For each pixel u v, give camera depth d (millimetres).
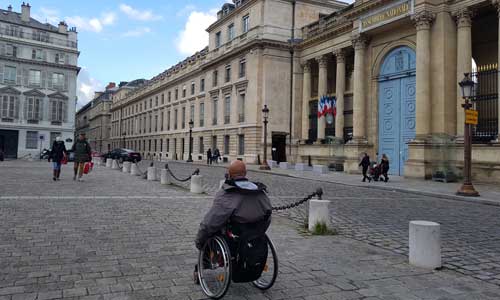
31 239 6289
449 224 8898
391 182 19797
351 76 33281
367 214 9945
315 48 34500
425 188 16703
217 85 44750
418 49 22594
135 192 12664
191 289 4352
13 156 52469
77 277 4633
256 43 36156
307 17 37969
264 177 22938
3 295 4016
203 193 13078
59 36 56469
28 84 53656
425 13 22203
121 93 88938
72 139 56469
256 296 4211
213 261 4250
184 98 53719
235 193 4039
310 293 4328
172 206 9977
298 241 6770
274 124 36281
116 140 89375
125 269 4984
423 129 22188
